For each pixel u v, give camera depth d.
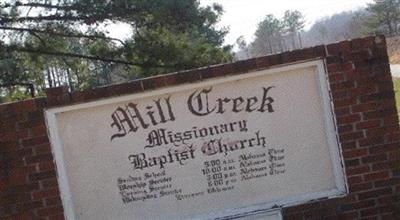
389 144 5.18
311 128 5.20
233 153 5.18
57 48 13.25
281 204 5.18
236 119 5.17
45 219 5.11
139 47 12.40
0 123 5.06
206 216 5.15
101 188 5.16
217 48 13.36
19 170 5.08
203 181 5.18
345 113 5.16
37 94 13.66
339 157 5.18
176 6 11.44
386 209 5.21
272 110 5.18
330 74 5.14
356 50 5.13
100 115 5.14
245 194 5.19
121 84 5.07
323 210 5.20
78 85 14.20
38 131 5.08
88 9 11.77
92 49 13.09
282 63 5.11
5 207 5.09
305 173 5.21
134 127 5.14
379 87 5.15
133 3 11.52
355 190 5.20
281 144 5.20
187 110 5.15
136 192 5.17
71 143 5.13
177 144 5.16
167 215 5.17
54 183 5.11
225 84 5.15
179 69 12.42
